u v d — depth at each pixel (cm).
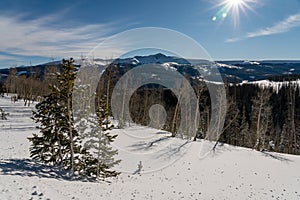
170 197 1173
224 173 1797
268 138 3734
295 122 4562
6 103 5366
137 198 1040
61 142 1208
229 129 3550
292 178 1816
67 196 843
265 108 3356
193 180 1578
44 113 1170
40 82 5659
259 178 1762
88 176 1252
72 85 1166
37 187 841
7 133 2630
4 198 702
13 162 1223
